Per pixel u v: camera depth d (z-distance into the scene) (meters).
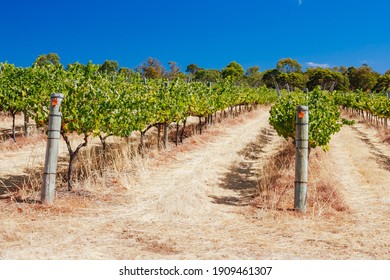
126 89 10.36
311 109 9.52
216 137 14.88
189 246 4.77
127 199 6.93
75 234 4.98
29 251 4.27
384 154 13.52
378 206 7.18
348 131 19.55
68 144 7.14
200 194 7.36
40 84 9.89
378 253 4.68
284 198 7.14
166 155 10.88
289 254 4.57
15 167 8.91
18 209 5.82
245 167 10.49
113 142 12.42
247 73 75.94
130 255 4.38
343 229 5.66
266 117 24.98
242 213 6.40
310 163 9.29
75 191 7.07
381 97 22.39
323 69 61.84
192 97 13.08
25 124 12.15
